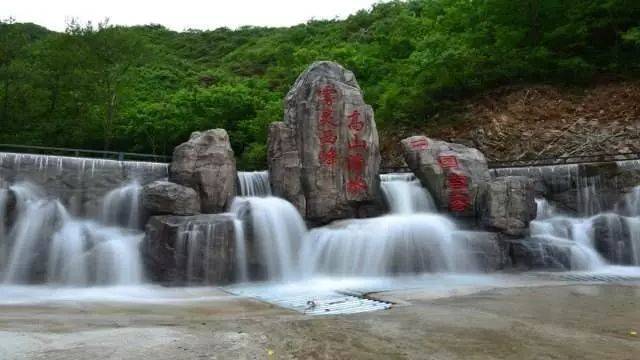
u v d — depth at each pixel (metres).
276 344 8.02
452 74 31.19
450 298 12.66
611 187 22.34
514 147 28.28
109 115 33.62
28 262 17.94
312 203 21.00
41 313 11.37
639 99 27.19
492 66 31.14
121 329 9.18
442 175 21.61
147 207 18.72
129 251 17.78
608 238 20.45
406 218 19.64
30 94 30.28
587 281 16.00
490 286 14.89
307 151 21.39
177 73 55.56
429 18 44.84
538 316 10.19
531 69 29.98
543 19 32.03
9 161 19.03
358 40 56.06
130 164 21.38
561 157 25.89
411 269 18.39
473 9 36.16
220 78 55.78
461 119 30.98
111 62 32.88
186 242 17.09
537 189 23.67
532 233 21.03
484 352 7.50
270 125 22.50
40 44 34.91
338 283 16.69
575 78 29.27
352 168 21.55
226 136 20.97
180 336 8.57
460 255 18.59
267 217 18.97
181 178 19.55
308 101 21.83
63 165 19.89
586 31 30.02
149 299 13.90
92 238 18.53
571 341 8.12
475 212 21.27
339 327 9.24
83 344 7.98
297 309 11.87
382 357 7.27
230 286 16.70
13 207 18.44
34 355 7.30
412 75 35.56
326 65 22.55
